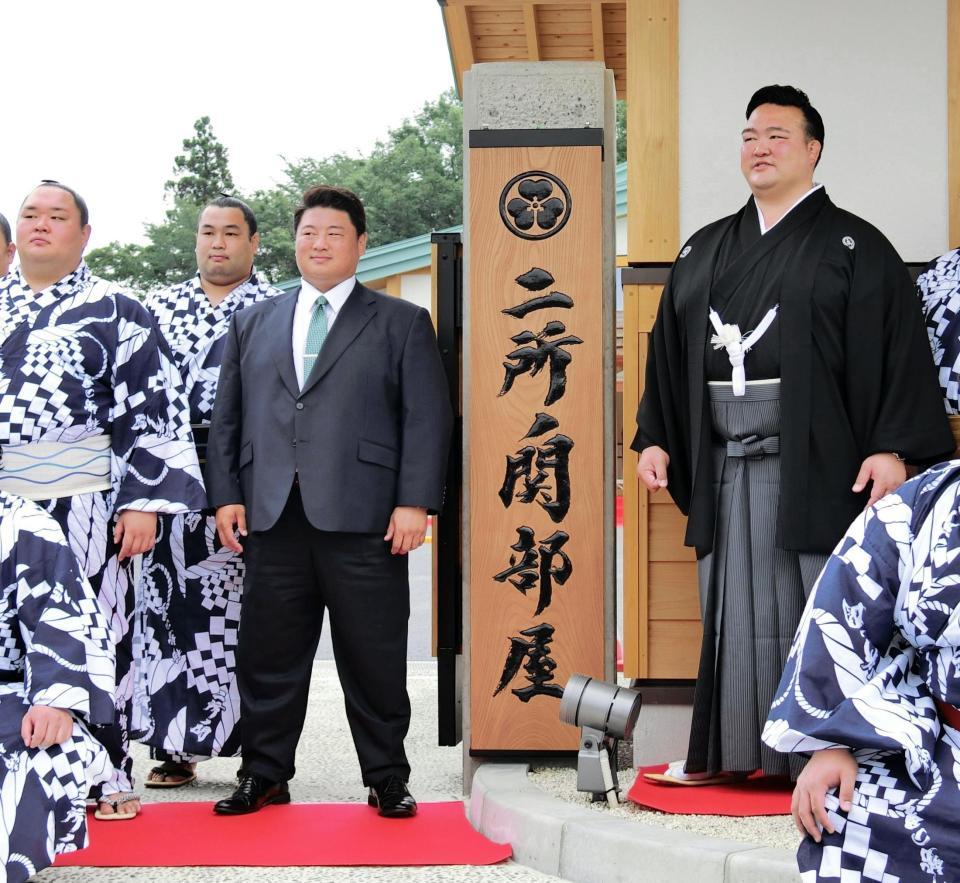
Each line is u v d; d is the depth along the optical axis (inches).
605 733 148.6
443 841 145.8
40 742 128.0
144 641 181.3
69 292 161.6
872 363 146.6
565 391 168.4
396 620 162.1
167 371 165.8
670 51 176.2
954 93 173.2
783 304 147.9
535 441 168.6
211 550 180.4
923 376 146.2
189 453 164.9
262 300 173.0
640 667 169.6
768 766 148.8
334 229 165.3
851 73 174.6
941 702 87.6
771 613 149.5
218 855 141.6
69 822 128.8
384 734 160.1
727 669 150.0
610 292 171.8
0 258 191.5
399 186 1344.7
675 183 175.9
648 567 170.1
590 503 168.2
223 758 208.7
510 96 172.1
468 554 169.0
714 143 175.9
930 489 89.2
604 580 167.9
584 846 133.6
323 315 166.1
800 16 175.2
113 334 161.3
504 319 169.0
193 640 180.9
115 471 162.1
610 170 173.9
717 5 175.9
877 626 89.4
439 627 185.2
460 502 184.4
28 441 157.5
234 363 170.6
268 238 1240.2
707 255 155.1
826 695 88.5
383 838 147.5
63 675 129.8
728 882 122.9
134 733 168.1
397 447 164.6
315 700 259.6
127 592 165.5
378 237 1330.0
